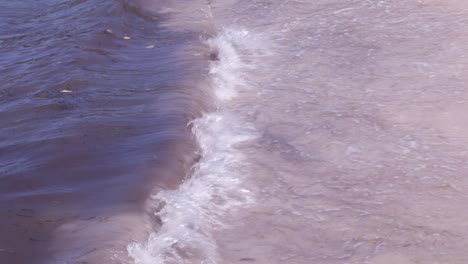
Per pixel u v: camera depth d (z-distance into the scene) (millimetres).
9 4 11312
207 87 7504
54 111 6676
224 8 11172
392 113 6762
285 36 9344
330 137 6344
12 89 7281
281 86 7613
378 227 4914
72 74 7668
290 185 5527
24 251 4367
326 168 5793
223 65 8297
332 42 8922
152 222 4852
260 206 5215
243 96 7402
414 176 5602
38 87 7328
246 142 6297
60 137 6039
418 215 5051
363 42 8789
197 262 4480
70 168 5512
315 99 7219
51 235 4562
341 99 7172
